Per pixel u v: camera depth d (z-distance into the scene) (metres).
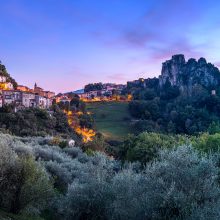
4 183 18.33
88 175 22.12
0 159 18.03
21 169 18.77
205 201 11.11
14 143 32.59
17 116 115.19
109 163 25.23
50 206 21.72
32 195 18.80
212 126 110.56
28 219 17.67
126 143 68.06
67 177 30.17
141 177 14.81
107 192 17.64
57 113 156.38
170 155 12.93
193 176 11.91
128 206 13.84
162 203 11.61
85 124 182.62
